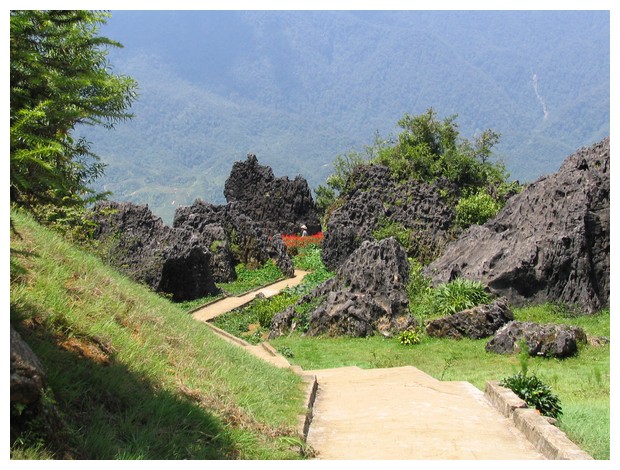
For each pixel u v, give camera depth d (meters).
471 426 10.68
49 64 7.32
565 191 31.30
